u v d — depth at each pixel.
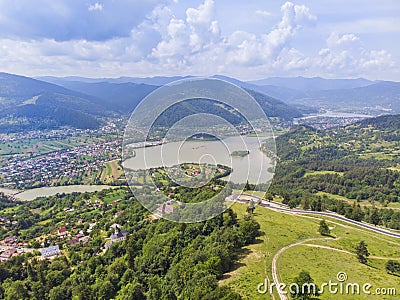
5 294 44.16
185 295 25.14
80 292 38.22
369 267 30.75
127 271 37.03
